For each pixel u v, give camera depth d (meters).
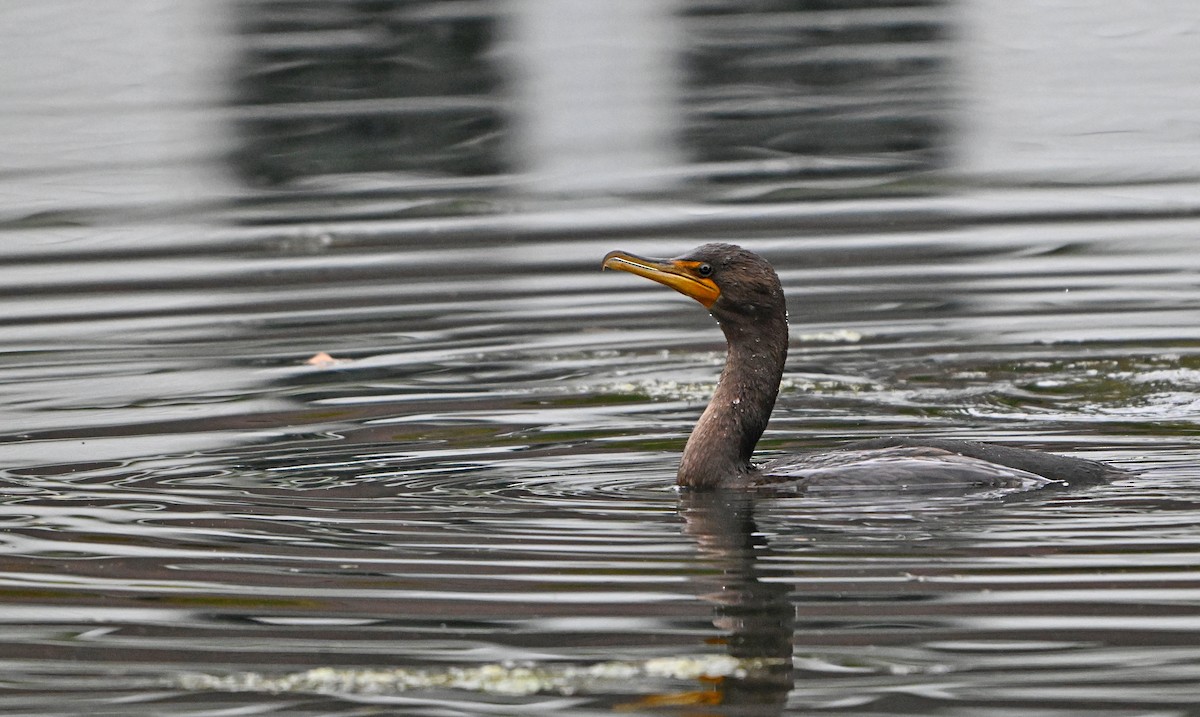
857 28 30.97
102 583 9.73
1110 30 30.55
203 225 21.11
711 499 11.32
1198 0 32.25
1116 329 16.30
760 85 27.77
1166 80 27.19
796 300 17.61
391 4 30.80
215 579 9.76
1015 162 23.34
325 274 18.86
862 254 19.25
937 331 16.39
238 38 29.58
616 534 10.52
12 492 11.66
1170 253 18.94
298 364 15.45
